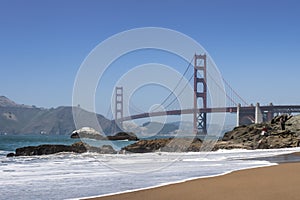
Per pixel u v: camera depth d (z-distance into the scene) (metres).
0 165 12.33
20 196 7.41
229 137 31.69
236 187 8.15
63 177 9.79
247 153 20.64
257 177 9.71
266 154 19.70
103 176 10.09
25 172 10.66
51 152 18.62
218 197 7.14
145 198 7.12
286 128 32.28
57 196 7.41
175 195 7.32
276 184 8.52
